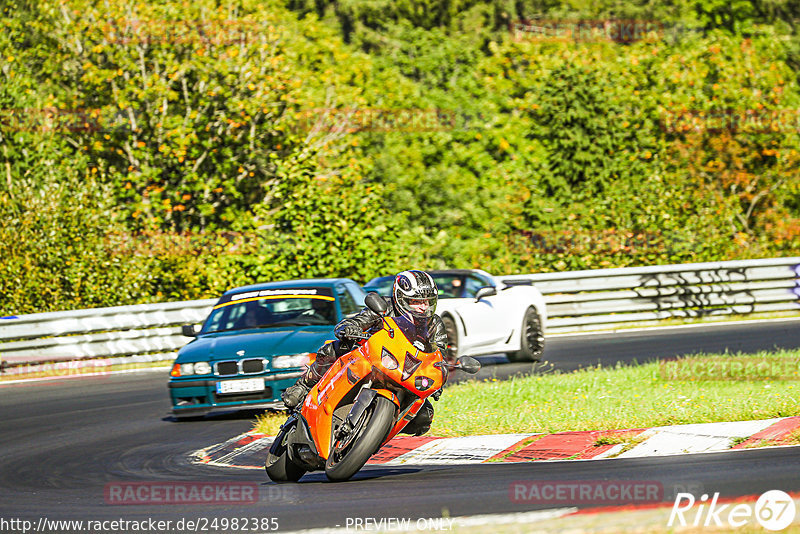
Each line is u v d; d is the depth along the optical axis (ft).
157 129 322.96
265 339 139.74
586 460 93.35
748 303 267.39
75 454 117.70
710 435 97.60
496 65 430.20
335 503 77.61
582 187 331.16
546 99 344.49
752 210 381.60
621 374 148.05
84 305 248.93
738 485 75.00
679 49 403.54
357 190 282.36
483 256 305.94
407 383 81.25
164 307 224.74
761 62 406.00
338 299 149.89
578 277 255.50
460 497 76.79
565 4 523.29
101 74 321.11
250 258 265.75
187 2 329.93
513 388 135.74
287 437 88.58
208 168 336.90
